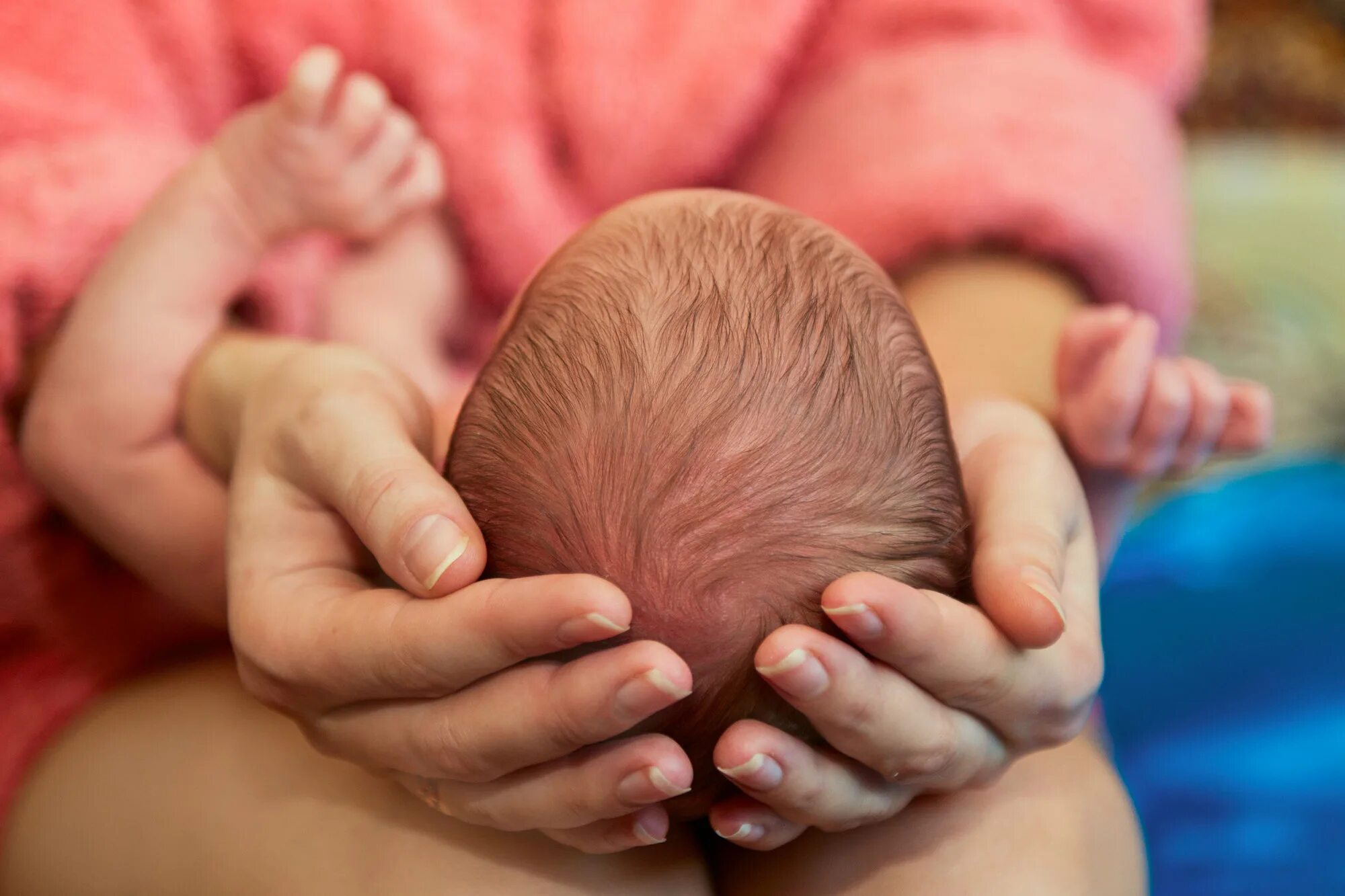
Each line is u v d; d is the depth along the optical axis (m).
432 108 0.85
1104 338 0.62
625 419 0.45
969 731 0.46
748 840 0.46
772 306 0.48
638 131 0.90
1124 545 1.04
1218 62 1.58
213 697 0.64
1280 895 0.75
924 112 0.84
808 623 0.43
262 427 0.52
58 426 0.61
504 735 0.41
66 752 0.65
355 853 0.53
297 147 0.65
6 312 0.65
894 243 0.80
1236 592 0.97
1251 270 1.34
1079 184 0.80
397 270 0.83
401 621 0.42
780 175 0.91
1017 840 0.53
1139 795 0.82
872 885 0.52
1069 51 0.93
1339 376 1.21
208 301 0.65
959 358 0.71
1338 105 1.56
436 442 0.57
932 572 0.45
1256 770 0.83
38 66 0.72
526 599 0.39
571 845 0.47
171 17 0.80
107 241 0.67
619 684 0.38
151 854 0.58
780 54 0.92
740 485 0.44
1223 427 0.62
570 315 0.48
